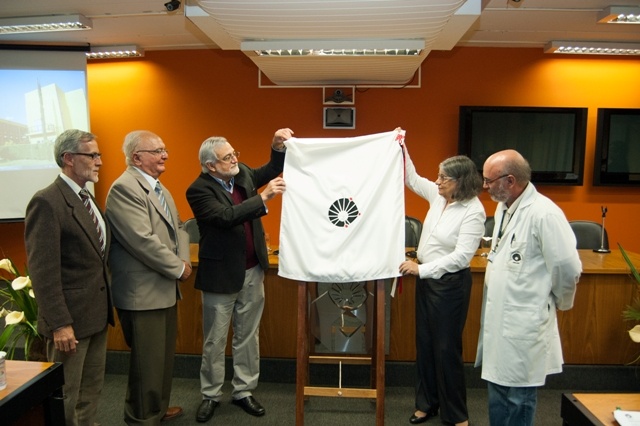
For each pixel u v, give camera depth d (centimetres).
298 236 203
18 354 303
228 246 243
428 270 218
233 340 266
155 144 229
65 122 456
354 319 259
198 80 494
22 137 447
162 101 498
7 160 445
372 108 491
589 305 285
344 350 262
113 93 502
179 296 244
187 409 267
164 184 506
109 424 251
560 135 471
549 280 181
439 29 271
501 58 478
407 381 294
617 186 480
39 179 454
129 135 229
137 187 219
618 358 288
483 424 250
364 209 200
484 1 331
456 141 489
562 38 439
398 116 490
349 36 283
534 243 181
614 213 488
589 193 488
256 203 229
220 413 262
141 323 219
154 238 214
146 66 495
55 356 193
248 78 492
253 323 261
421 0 223
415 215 501
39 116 450
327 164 205
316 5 232
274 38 291
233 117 496
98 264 201
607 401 147
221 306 248
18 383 147
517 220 186
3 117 441
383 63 371
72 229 191
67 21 364
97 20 381
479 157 474
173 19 381
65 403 193
